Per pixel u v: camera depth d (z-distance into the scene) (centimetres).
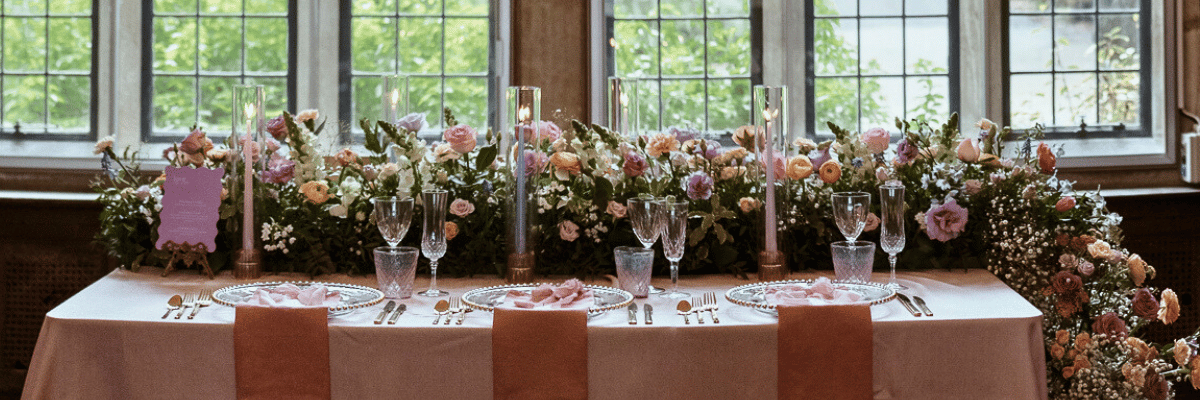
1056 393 273
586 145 287
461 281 287
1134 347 266
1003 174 297
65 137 444
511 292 241
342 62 444
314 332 224
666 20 442
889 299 234
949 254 298
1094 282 295
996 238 296
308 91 441
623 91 320
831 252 288
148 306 245
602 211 289
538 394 223
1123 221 405
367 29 445
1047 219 296
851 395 226
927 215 284
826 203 299
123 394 230
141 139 444
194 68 447
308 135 301
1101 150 438
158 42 445
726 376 226
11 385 405
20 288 403
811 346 225
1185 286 411
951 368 229
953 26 443
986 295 259
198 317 234
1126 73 444
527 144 271
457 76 446
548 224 291
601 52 427
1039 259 294
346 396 227
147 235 298
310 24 440
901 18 445
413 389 226
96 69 443
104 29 438
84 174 428
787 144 282
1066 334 268
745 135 297
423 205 268
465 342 225
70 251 400
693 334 224
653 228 258
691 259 293
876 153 306
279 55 445
